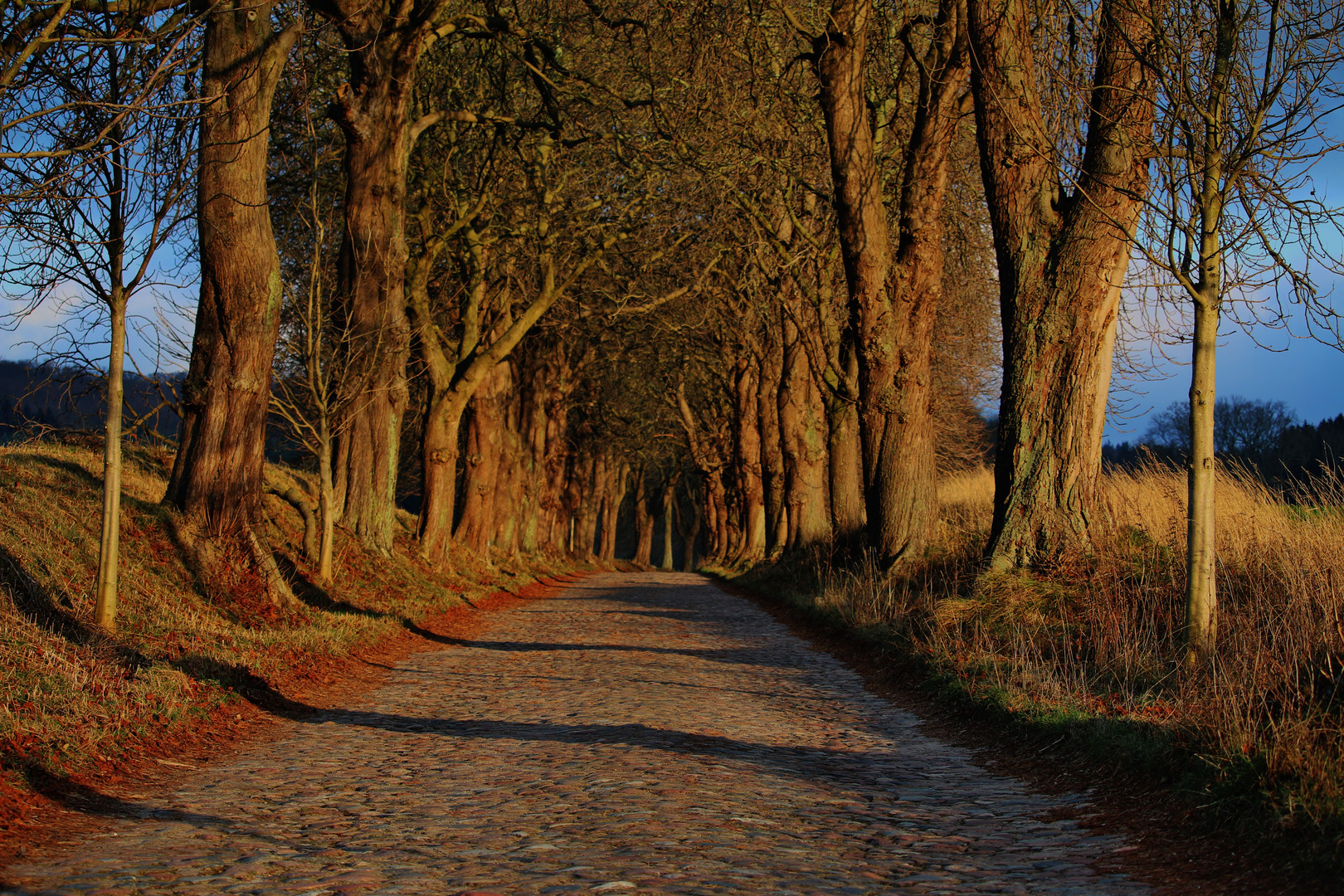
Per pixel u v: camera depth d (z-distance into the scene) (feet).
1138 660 29.01
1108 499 42.06
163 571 39.81
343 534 63.10
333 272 61.93
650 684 37.45
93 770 21.62
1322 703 20.34
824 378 69.10
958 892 15.02
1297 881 14.40
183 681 28.63
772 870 15.93
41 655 26.71
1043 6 39.99
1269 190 25.46
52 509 39.34
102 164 30.35
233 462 43.16
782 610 71.10
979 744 27.40
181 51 30.73
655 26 63.41
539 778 22.61
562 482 153.38
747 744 27.22
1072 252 39.96
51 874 15.34
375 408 64.28
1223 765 18.45
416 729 28.81
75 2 30.09
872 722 31.24
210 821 18.88
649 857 16.51
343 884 15.02
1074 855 17.25
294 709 31.42
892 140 68.69
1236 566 34.14
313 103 63.36
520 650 48.37
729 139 64.54
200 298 43.29
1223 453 42.42
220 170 41.78
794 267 71.56
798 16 58.39
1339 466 35.35
